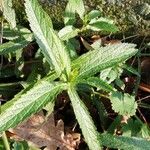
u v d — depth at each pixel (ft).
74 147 1.09
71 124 1.12
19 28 1.06
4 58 1.14
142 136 1.05
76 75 0.82
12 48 1.01
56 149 1.07
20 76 1.12
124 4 1.13
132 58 1.19
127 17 1.16
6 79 1.14
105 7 1.14
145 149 0.89
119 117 1.09
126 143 0.90
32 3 0.76
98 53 0.82
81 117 0.79
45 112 1.08
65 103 1.14
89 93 1.13
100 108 1.12
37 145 1.04
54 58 0.79
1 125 0.72
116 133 1.09
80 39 1.18
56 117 1.13
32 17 0.76
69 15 1.06
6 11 0.96
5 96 1.09
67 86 0.82
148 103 1.17
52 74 0.90
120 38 1.20
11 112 0.73
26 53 1.14
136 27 1.17
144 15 1.15
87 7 1.14
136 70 1.16
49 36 0.78
